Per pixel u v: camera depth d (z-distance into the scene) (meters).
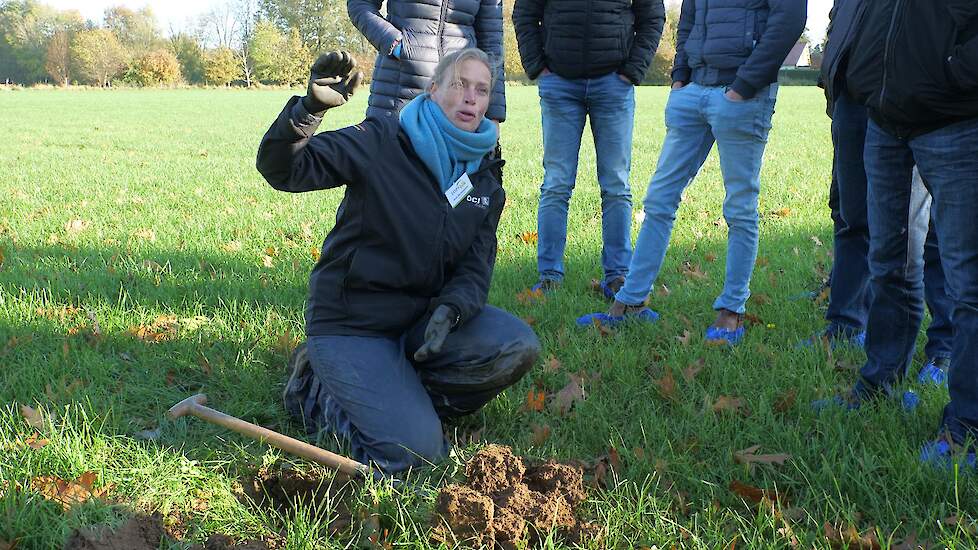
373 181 2.94
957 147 2.72
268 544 2.37
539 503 2.49
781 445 3.00
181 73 101.94
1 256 5.28
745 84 3.89
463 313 3.04
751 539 2.43
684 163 4.31
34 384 3.34
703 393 3.45
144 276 5.07
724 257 6.07
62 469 2.66
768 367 3.80
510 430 3.20
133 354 3.81
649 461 2.86
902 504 2.59
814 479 2.74
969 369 2.84
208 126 22.34
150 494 2.57
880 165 3.09
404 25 4.52
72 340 3.84
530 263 5.83
